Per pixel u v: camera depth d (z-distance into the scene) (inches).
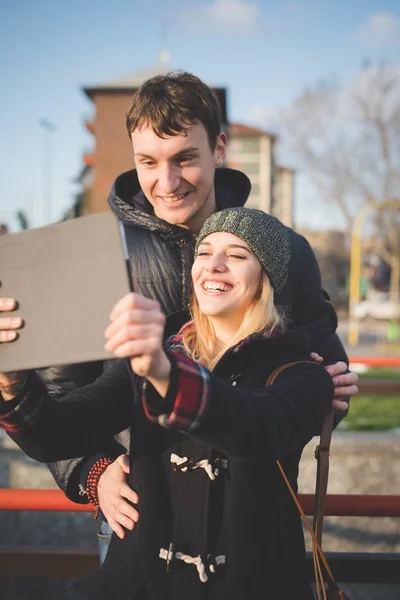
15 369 42.4
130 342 38.8
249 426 44.3
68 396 56.2
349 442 144.2
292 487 53.4
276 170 1895.9
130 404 57.9
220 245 56.1
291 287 68.8
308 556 70.4
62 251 43.1
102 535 70.1
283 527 52.3
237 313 56.1
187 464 51.7
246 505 50.8
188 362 42.9
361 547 139.8
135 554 52.9
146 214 66.7
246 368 54.6
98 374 66.7
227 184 76.2
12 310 43.1
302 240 74.5
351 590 134.2
